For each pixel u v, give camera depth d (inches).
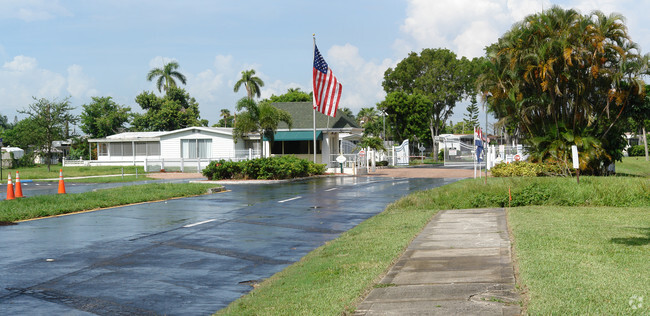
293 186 1133.1
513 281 264.1
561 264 290.5
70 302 279.6
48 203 703.1
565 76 1197.7
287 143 1937.7
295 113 2071.9
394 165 2493.8
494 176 1344.7
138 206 736.3
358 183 1215.6
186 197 871.7
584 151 1213.7
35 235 488.7
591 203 636.7
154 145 2176.4
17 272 344.5
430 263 321.1
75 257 393.4
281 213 658.8
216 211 678.5
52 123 2022.6
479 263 311.9
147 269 356.5
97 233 502.3
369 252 369.4
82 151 2682.1
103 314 260.1
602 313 201.8
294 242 460.8
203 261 383.9
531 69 1221.1
